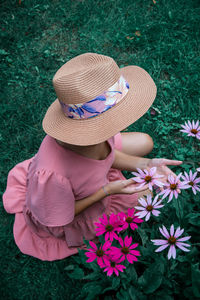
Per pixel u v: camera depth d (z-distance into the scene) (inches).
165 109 111.0
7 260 88.7
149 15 138.6
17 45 137.3
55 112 64.3
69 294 80.9
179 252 67.2
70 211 70.0
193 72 118.5
